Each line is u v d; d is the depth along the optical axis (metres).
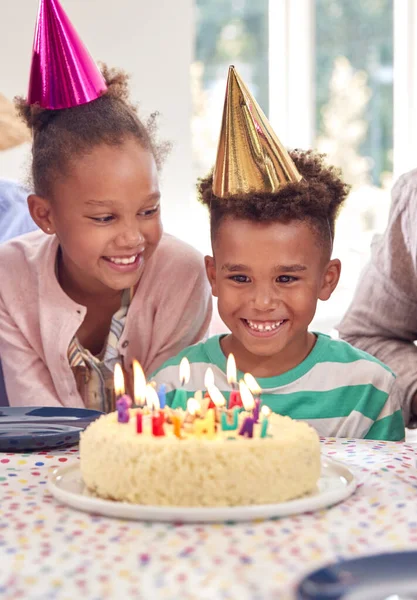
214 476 0.77
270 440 0.79
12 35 2.21
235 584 0.62
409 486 0.85
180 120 2.56
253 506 0.76
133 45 2.42
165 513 0.75
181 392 1.34
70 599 0.61
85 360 1.43
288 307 1.26
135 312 1.43
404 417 1.48
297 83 3.11
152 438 0.81
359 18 3.22
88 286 1.42
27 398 1.43
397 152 3.34
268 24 3.16
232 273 1.26
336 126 3.22
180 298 1.45
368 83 3.28
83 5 2.29
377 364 1.34
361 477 0.89
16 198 1.75
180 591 0.62
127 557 0.68
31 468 0.95
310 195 1.25
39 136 1.36
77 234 1.32
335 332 2.84
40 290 1.42
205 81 3.08
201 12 3.03
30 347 1.46
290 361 1.33
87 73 1.33
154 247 1.37
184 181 2.58
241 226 1.24
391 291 1.56
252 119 1.16
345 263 3.07
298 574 0.64
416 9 3.27
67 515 0.78
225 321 1.30
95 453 0.82
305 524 0.75
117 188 1.28
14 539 0.72
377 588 0.55
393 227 1.55
